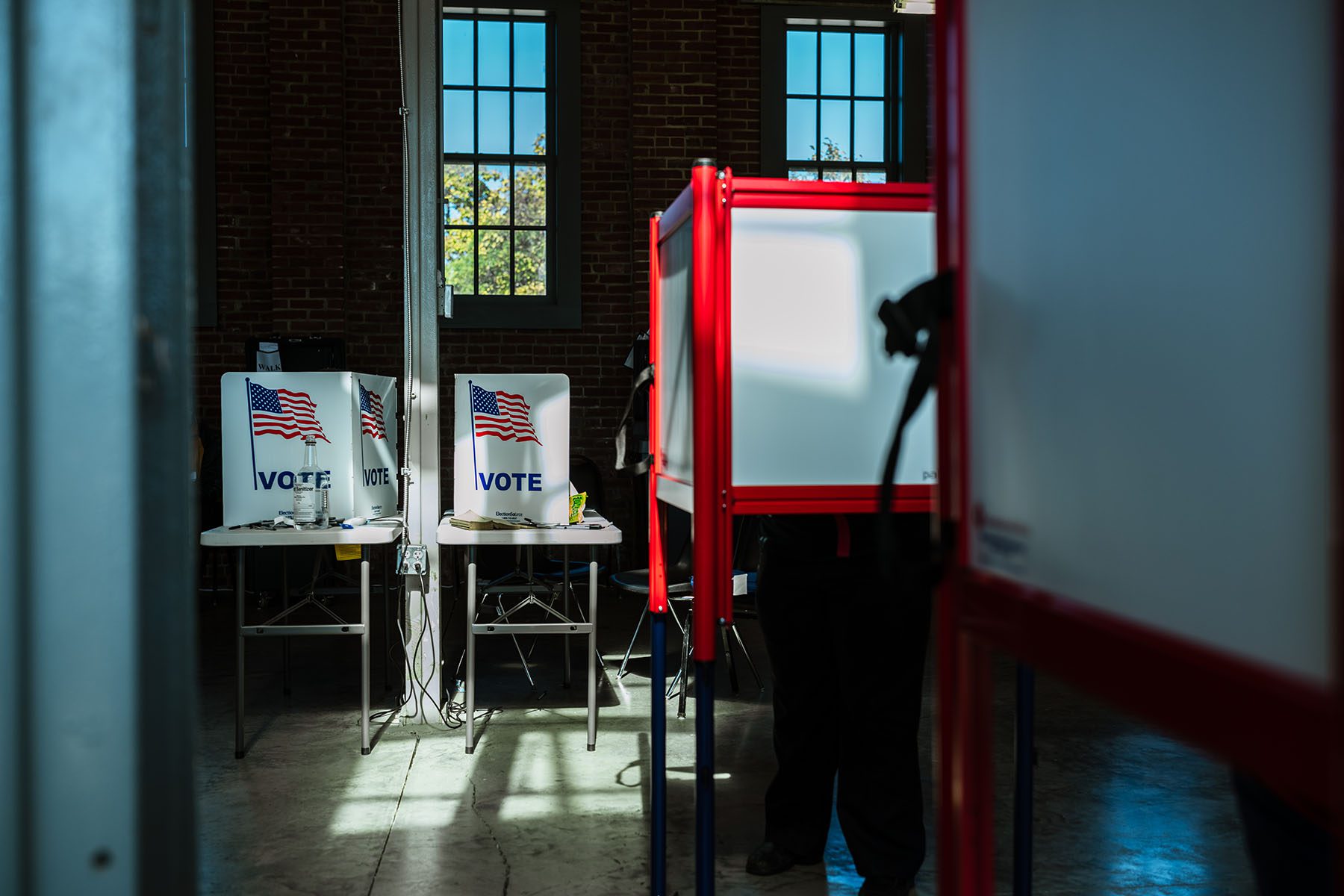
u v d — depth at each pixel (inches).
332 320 309.6
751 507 89.2
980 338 39.3
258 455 166.1
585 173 324.5
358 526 165.2
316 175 308.7
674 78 320.5
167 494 38.9
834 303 90.4
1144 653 28.6
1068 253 32.5
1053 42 33.1
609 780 146.3
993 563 38.4
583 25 323.0
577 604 200.8
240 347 311.1
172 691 38.9
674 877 113.6
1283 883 46.0
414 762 154.6
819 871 115.0
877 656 104.1
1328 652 21.8
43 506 37.3
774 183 89.4
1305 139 22.1
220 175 309.6
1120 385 29.7
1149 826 128.9
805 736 113.6
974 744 40.8
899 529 95.1
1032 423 35.2
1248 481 24.3
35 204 37.3
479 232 324.8
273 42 306.5
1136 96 28.5
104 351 37.6
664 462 105.7
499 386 169.2
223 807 136.2
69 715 37.4
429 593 174.4
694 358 88.2
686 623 192.9
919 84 328.8
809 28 331.3
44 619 37.3
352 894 110.4
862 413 90.5
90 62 37.5
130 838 37.6
